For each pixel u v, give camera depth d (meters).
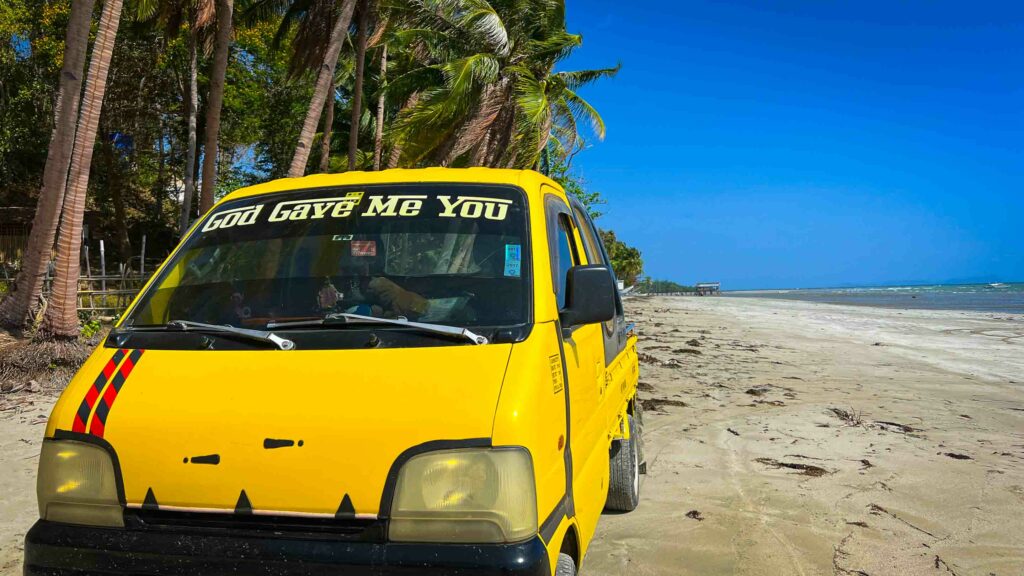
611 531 5.06
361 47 22.33
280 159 37.84
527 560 2.46
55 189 10.77
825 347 17.14
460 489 2.52
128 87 32.25
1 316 11.02
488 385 2.69
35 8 30.86
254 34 32.22
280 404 2.70
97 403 2.87
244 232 3.68
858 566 4.47
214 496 2.64
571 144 26.72
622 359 5.43
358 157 34.28
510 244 3.38
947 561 4.55
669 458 6.98
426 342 2.89
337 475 2.57
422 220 3.52
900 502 5.64
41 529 2.78
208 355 2.97
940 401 10.05
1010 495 5.80
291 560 2.50
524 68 22.33
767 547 4.75
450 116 22.08
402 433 2.58
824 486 6.04
